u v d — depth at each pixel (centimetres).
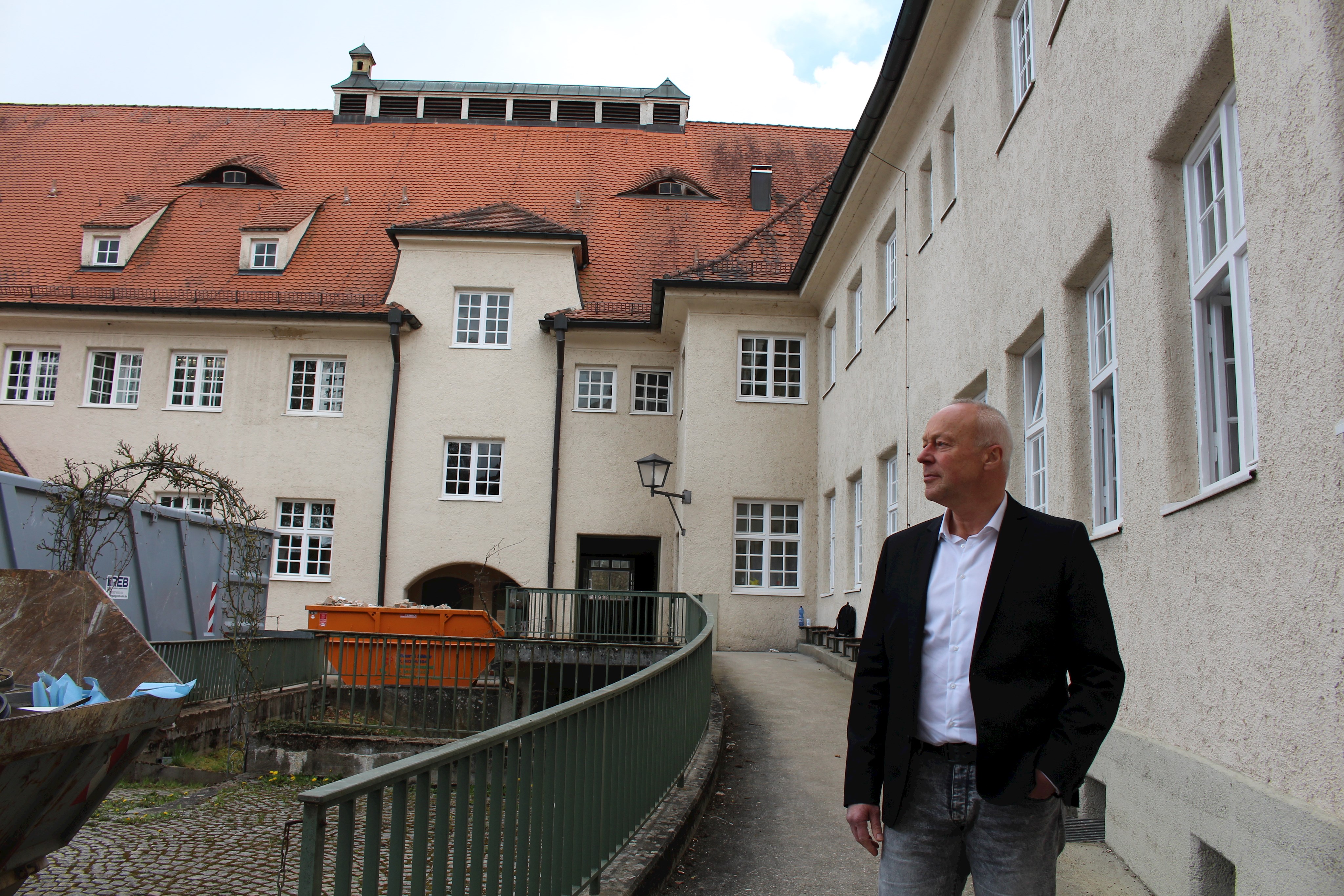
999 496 287
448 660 1326
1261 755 405
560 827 403
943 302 1120
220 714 1184
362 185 2719
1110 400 689
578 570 2200
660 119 3000
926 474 291
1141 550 561
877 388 1474
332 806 240
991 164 933
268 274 2394
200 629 1380
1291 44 372
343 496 2208
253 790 1036
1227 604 442
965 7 1020
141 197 2664
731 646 1966
